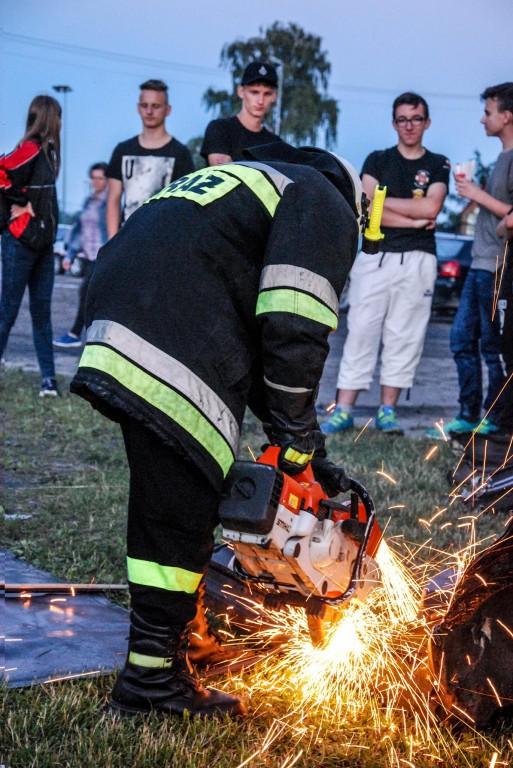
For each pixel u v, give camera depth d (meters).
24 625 3.00
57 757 2.17
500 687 2.56
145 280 2.28
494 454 4.84
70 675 2.61
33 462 5.30
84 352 2.30
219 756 2.26
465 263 17.95
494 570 2.30
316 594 2.47
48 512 4.28
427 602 2.50
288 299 2.23
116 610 3.22
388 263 6.59
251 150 2.64
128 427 2.34
